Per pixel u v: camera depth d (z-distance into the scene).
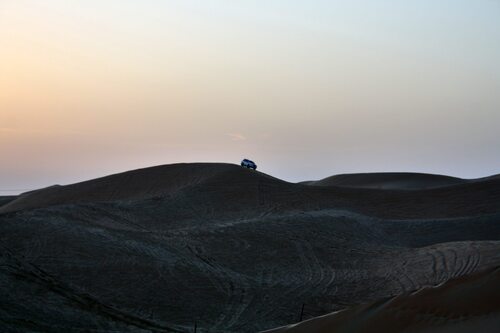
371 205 86.00
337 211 69.06
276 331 6.80
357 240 55.31
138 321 25.25
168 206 72.06
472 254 42.47
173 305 30.75
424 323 5.35
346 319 6.15
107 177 102.50
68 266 33.44
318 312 32.34
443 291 5.65
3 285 24.86
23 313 21.47
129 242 41.28
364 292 36.94
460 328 5.02
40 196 100.44
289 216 60.97
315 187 94.31
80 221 46.31
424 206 84.31
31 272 29.17
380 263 44.94
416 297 5.77
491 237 64.25
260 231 52.78
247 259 44.31
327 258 46.88
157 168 100.69
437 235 64.69
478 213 77.31
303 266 43.94
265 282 38.66
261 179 91.19
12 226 39.38
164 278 34.94
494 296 5.22
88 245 38.19
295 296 35.50
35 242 36.81
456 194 88.50
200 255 43.00
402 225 67.88
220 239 48.81
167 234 48.66
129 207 65.88
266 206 79.12
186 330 24.92
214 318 29.64
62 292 27.17
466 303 5.31
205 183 86.69
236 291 35.34
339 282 39.56
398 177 146.25
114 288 31.61
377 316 5.88
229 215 73.50
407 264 43.06
